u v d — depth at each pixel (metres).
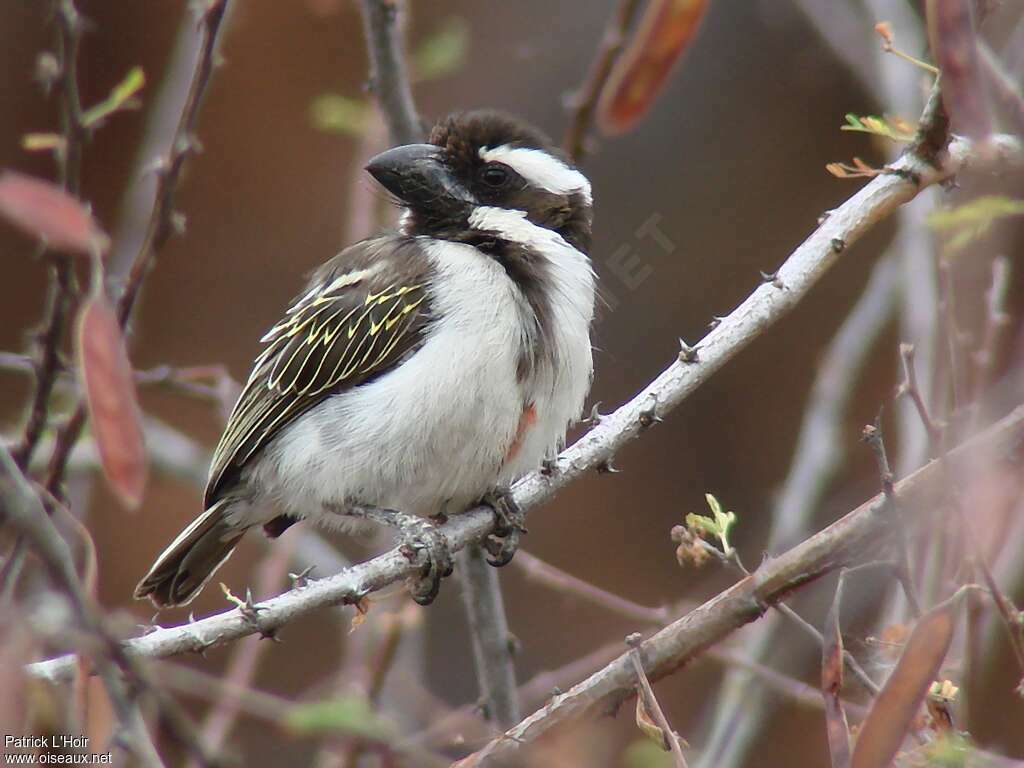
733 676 11.54
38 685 5.47
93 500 20.44
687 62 19.50
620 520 20.28
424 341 10.09
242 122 20.84
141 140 20.03
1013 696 12.80
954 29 6.26
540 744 7.65
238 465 10.63
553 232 10.66
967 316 10.64
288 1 20.19
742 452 20.17
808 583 7.36
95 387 5.57
